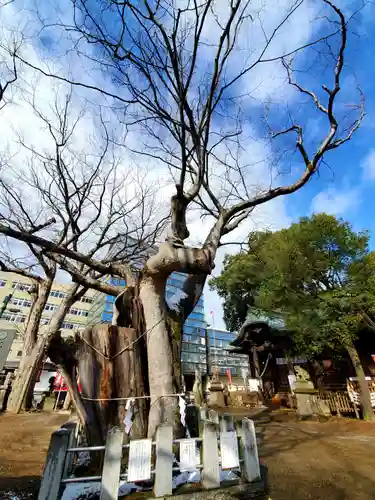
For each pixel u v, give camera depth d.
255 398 15.92
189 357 50.38
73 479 2.75
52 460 2.76
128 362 4.61
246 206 6.57
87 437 3.82
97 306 38.44
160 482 2.96
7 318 36.09
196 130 6.56
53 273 14.73
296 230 12.24
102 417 4.04
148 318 4.97
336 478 4.45
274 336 16.47
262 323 17.00
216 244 6.00
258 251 13.99
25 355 13.26
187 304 5.81
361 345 14.52
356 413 10.66
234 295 24.16
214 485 3.17
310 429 8.92
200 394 14.20
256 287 18.69
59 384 15.16
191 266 4.88
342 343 11.20
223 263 23.89
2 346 14.48
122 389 4.38
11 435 7.41
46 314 39.94
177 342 5.11
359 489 4.02
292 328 12.02
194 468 3.18
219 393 16.23
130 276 6.00
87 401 4.03
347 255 11.65
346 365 15.12
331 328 10.73
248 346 19.64
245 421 3.71
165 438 3.14
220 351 54.81
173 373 4.67
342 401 11.55
